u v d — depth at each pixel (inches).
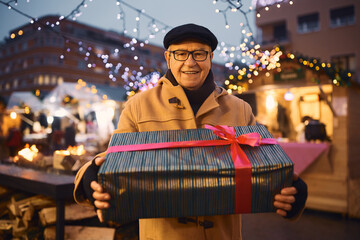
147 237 42.6
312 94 187.6
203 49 42.8
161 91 46.6
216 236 40.8
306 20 712.4
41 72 1263.5
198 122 43.5
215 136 37.6
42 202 95.0
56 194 78.7
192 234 40.5
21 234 93.2
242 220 148.6
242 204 33.4
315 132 161.2
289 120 201.8
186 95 44.6
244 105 48.8
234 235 43.6
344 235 127.6
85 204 38.6
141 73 238.1
